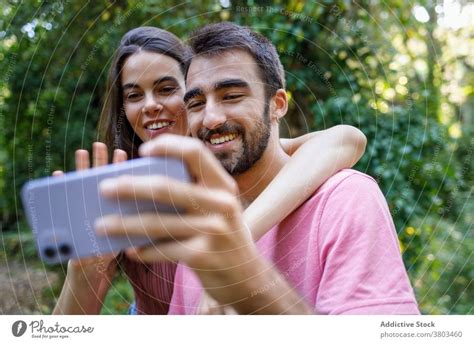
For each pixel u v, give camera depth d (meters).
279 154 0.80
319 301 0.61
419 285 1.61
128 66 0.98
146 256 0.47
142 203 0.44
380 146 1.60
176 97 0.97
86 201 0.61
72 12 1.63
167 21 1.53
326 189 0.69
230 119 0.72
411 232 1.61
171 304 0.85
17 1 1.63
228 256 0.47
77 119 1.74
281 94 0.78
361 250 0.60
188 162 0.44
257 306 0.53
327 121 1.58
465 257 1.64
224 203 0.45
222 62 0.72
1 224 1.79
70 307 0.86
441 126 1.71
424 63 1.71
